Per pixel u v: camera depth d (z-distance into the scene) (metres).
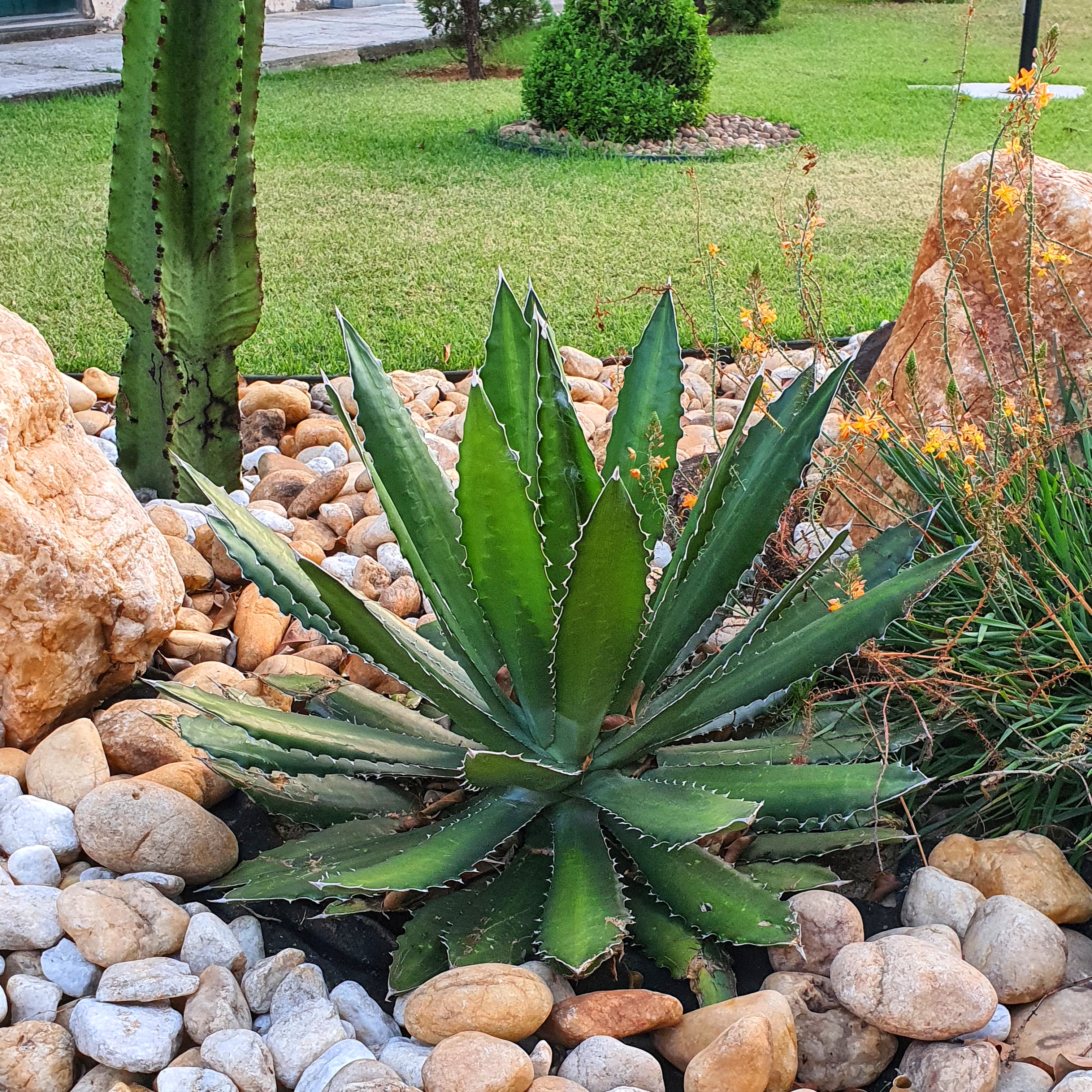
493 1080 1.64
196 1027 1.86
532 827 2.21
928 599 2.55
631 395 2.52
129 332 5.64
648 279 6.46
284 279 6.63
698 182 8.73
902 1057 1.86
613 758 2.25
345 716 2.51
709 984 1.92
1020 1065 1.78
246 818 2.42
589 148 9.94
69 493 2.63
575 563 1.87
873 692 2.34
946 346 2.65
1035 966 1.88
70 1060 1.82
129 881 2.06
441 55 15.42
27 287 6.29
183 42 3.11
